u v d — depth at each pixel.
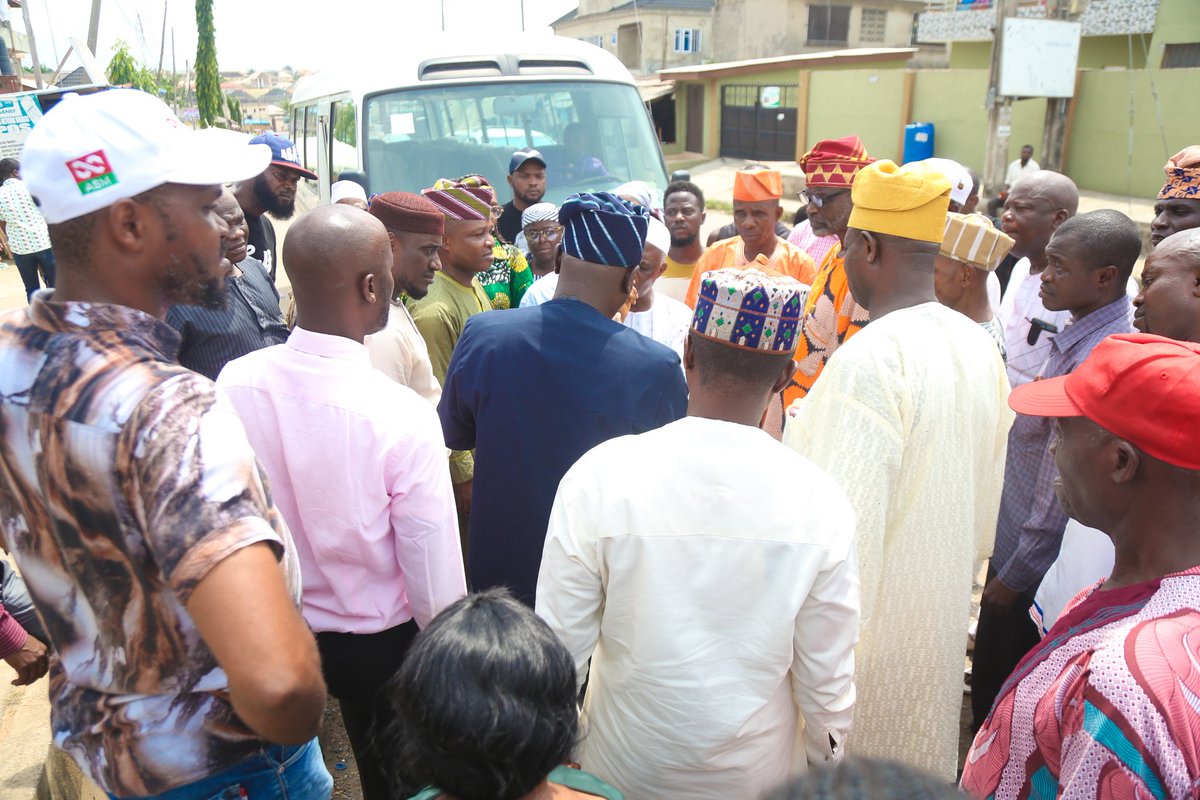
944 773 2.20
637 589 1.64
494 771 1.21
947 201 2.12
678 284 5.00
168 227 1.28
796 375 3.09
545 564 1.72
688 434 1.67
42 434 1.21
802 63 22.36
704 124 24.86
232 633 1.10
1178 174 3.38
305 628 1.19
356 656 2.19
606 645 1.74
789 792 0.85
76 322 1.24
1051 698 1.28
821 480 1.67
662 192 6.39
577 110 6.47
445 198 3.30
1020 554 2.61
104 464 1.18
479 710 1.19
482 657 1.22
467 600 1.34
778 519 1.61
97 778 1.38
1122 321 2.72
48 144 1.21
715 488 1.62
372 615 2.14
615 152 6.49
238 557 1.13
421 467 2.04
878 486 1.97
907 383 1.99
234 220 3.04
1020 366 3.63
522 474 2.21
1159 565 1.33
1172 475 1.29
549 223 4.75
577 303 2.23
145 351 1.25
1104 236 2.64
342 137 6.46
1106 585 1.43
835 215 3.42
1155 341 1.35
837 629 1.66
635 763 1.70
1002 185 14.60
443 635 1.26
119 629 1.29
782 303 1.60
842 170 3.33
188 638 1.28
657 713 1.66
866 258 2.22
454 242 3.38
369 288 2.05
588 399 2.16
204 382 1.25
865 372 1.99
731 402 1.67
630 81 6.82
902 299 2.18
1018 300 3.82
